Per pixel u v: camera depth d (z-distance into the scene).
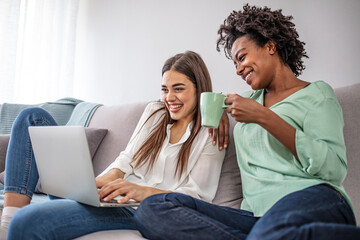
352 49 1.76
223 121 1.32
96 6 3.04
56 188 1.12
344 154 1.02
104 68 2.94
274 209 0.85
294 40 1.21
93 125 2.10
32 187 1.28
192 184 1.25
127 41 2.81
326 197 0.91
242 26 1.21
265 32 1.16
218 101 1.02
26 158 1.28
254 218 1.07
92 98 3.00
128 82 2.77
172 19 2.52
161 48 2.58
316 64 1.89
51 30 2.96
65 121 2.32
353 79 1.75
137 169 1.39
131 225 1.11
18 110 2.30
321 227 0.69
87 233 1.03
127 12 2.82
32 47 2.91
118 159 1.40
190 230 0.87
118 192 1.06
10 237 0.92
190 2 2.42
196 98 1.40
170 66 1.39
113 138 1.92
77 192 1.02
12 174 1.25
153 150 1.40
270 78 1.21
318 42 1.88
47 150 1.08
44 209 0.97
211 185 1.28
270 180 1.07
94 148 1.91
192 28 2.40
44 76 2.95
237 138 1.24
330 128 1.02
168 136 1.42
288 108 1.11
